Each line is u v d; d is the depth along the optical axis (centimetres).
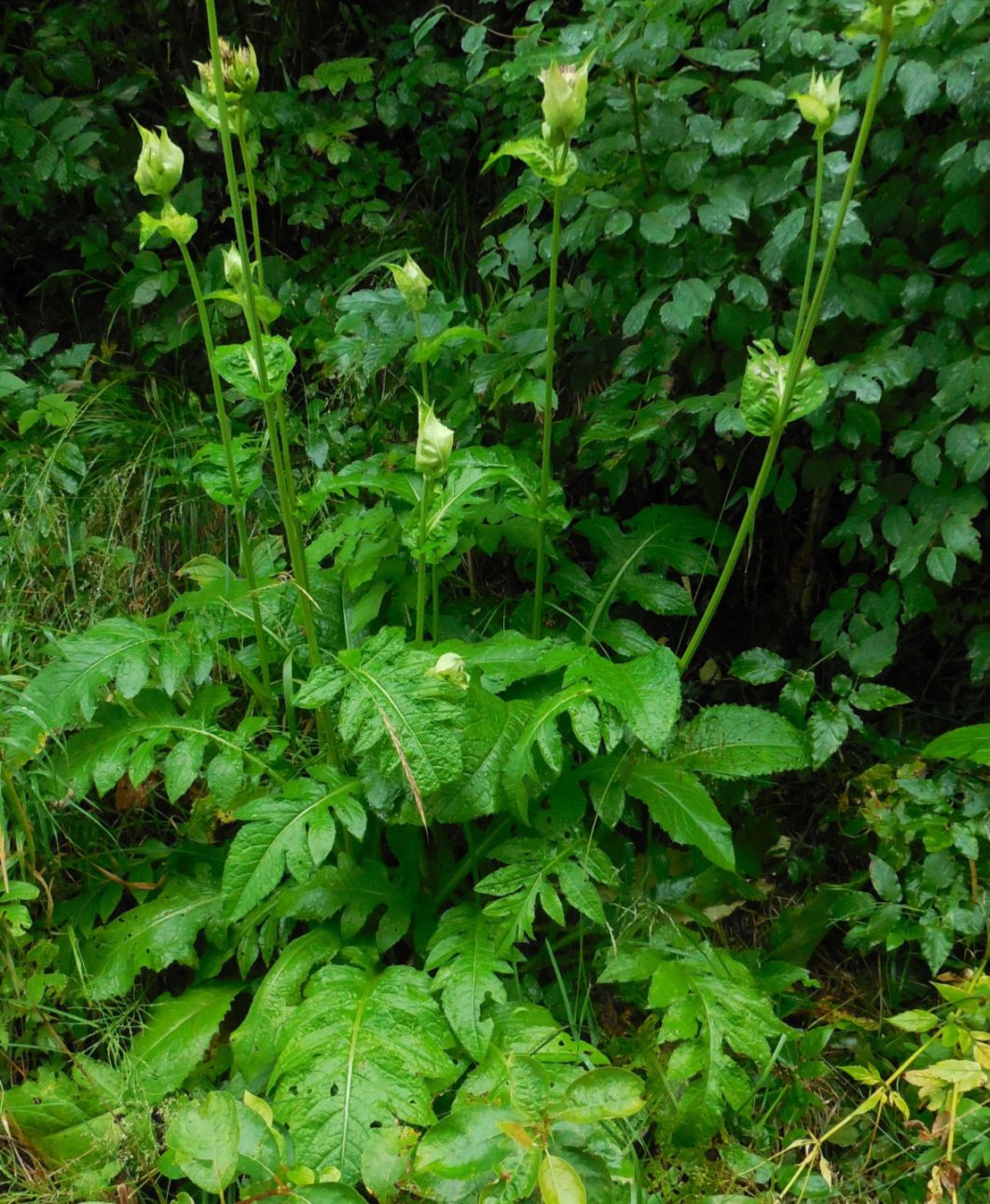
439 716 199
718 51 231
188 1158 142
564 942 238
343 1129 180
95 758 227
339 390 345
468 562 328
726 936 260
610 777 230
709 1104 193
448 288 382
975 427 225
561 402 341
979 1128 197
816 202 180
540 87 280
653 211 246
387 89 392
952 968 240
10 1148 200
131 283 385
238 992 228
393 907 229
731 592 321
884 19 157
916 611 249
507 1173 154
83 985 221
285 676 254
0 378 334
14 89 372
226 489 231
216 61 184
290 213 410
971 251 232
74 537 320
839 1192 198
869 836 262
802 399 192
